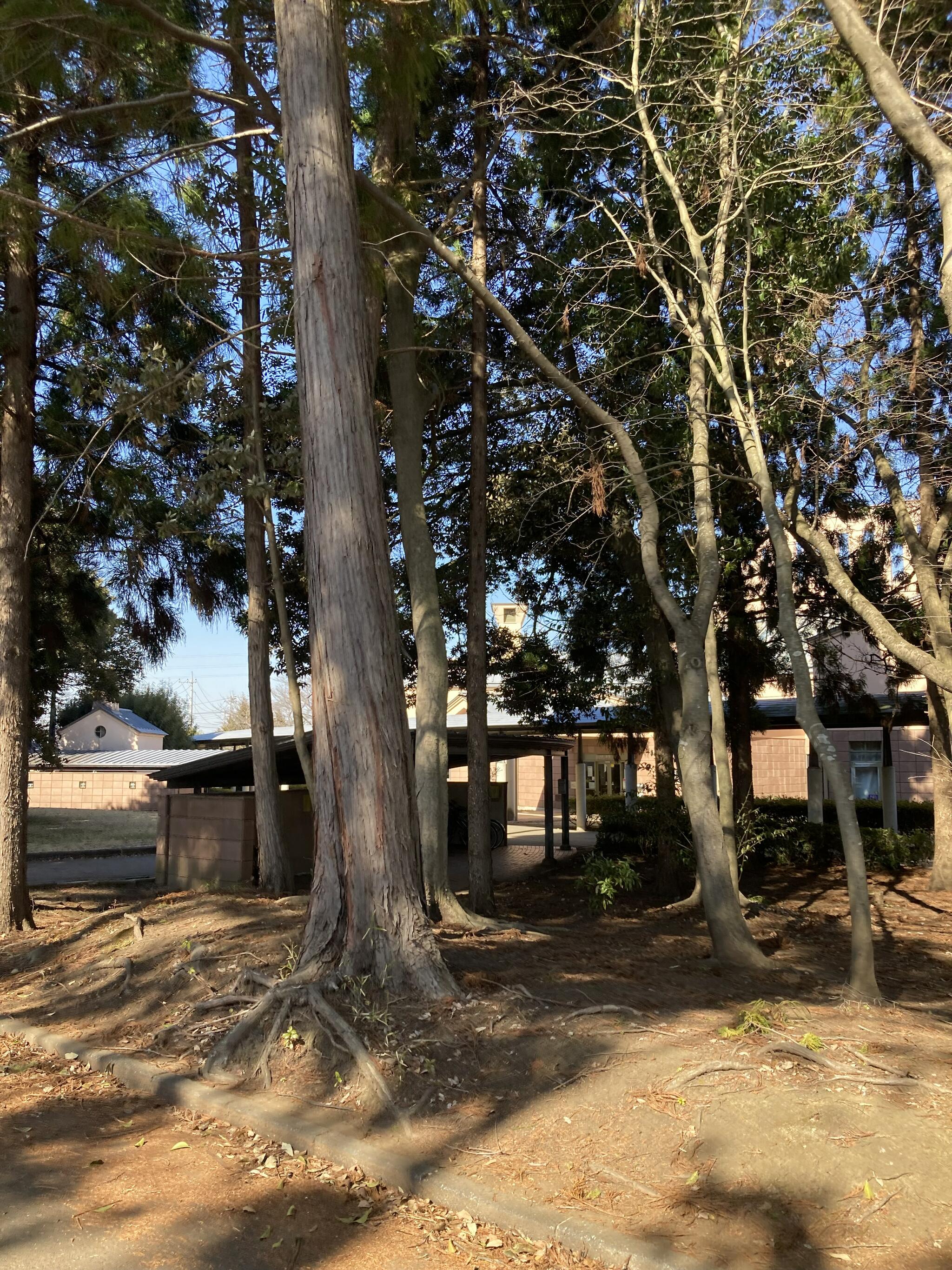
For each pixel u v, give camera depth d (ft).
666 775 42.98
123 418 38.01
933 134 16.97
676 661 42.29
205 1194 13.91
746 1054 15.96
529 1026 17.99
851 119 30.94
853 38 17.43
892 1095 14.48
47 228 32.07
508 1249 12.34
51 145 32.63
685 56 34.47
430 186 39.75
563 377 28.17
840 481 37.58
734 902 25.59
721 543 41.70
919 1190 12.19
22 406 34.63
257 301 36.35
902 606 43.14
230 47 25.48
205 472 37.96
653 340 39.47
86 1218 13.14
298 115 21.12
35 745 70.69
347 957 19.44
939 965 28.68
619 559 43.14
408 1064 16.94
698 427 29.27
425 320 43.52
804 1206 12.17
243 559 45.39
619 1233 11.98
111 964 25.48
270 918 27.37
